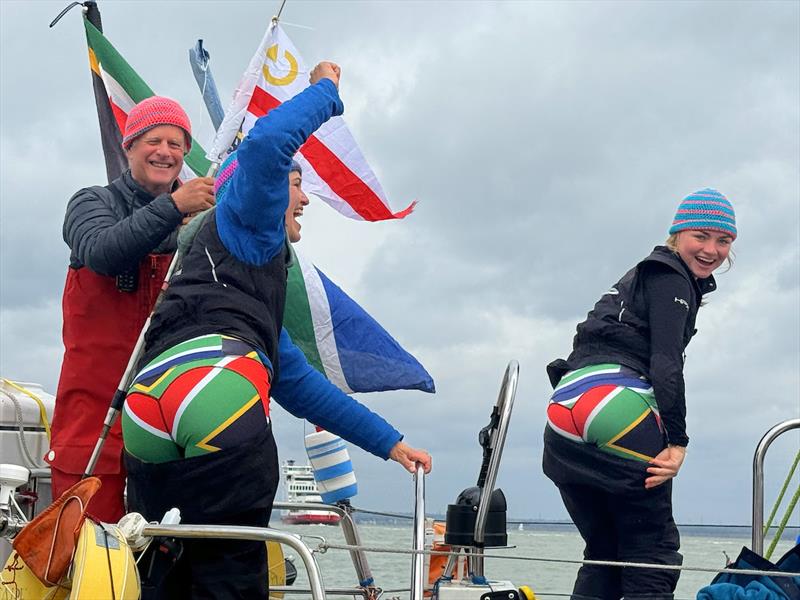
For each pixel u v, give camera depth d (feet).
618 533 11.98
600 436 11.63
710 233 12.05
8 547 12.82
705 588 9.88
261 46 13.12
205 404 8.31
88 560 7.37
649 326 11.89
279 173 8.79
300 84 14.44
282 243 9.30
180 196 10.94
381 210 15.60
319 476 14.10
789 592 9.91
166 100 12.14
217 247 9.01
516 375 11.21
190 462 8.29
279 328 9.34
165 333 8.88
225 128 12.72
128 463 8.70
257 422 8.48
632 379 11.79
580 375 12.03
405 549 9.59
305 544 7.91
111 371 11.61
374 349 16.43
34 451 13.70
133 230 10.81
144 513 8.65
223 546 8.39
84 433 11.56
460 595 10.85
